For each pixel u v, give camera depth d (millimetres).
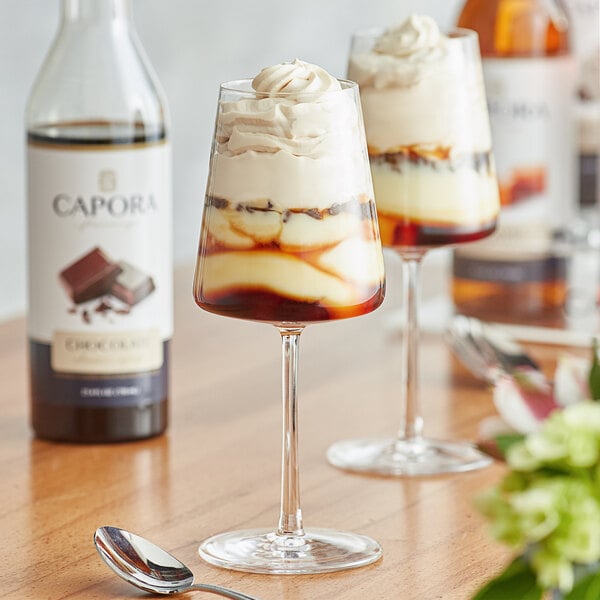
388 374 1492
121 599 1084
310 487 1249
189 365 1506
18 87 2615
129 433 1325
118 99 1301
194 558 1137
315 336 1603
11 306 2691
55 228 1306
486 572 1116
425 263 1943
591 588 915
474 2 1634
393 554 1143
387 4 2545
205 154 2789
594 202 1762
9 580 1105
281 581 1104
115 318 1314
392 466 1280
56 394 1322
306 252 1099
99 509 1206
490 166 1311
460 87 1283
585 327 1618
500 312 1657
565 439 900
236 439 1338
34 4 2596
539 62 1623
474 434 1351
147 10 2729
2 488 1239
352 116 1109
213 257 1112
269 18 2672
